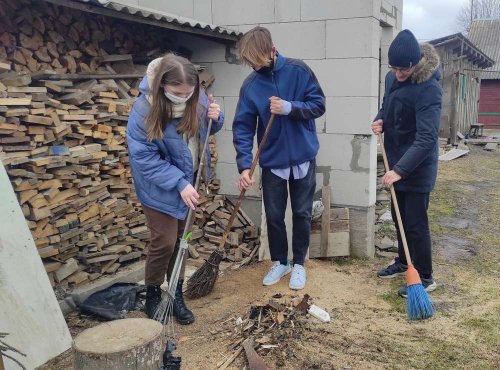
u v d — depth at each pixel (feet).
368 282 13.66
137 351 6.96
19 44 12.42
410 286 10.98
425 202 12.16
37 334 9.59
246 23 16.62
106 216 13.55
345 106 15.43
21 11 12.32
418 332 10.75
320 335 10.43
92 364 6.85
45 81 12.23
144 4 18.51
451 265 14.98
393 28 18.90
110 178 13.88
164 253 10.30
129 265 14.35
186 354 9.74
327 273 14.30
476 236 17.62
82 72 13.87
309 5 15.51
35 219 11.49
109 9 12.34
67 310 11.87
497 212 20.61
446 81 41.91
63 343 10.02
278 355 9.57
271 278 13.32
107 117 13.48
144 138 9.38
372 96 15.17
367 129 15.24
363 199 15.61
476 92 56.65
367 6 14.71
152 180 9.53
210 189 17.54
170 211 9.89
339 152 15.72
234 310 11.80
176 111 9.54
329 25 15.30
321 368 9.23
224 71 17.19
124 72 15.16
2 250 9.39
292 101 12.01
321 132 15.87
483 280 13.84
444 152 38.29
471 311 11.79
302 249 13.28
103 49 14.90
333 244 15.61
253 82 12.26
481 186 25.59
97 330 7.50
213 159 17.57
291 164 12.44
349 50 15.14
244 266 15.33
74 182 12.53
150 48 16.69
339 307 11.95
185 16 17.74
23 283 9.59
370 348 10.02
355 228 15.83
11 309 9.27
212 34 15.60
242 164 12.29
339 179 15.85
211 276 12.47
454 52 46.44
